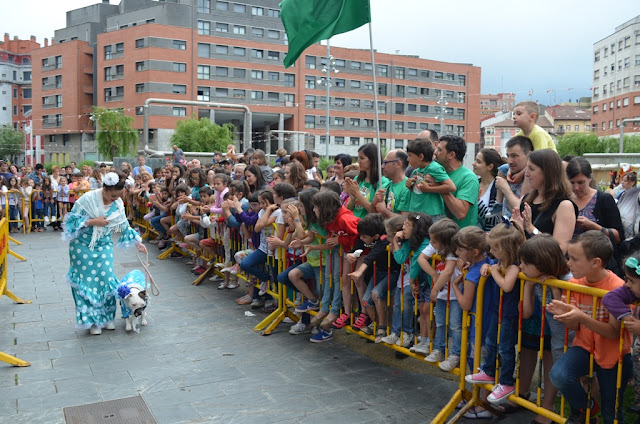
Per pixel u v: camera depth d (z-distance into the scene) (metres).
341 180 7.04
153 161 18.94
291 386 4.42
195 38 60.94
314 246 5.18
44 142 70.50
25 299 7.36
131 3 64.88
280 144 66.75
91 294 5.82
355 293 5.16
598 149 53.75
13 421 3.85
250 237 6.88
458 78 77.62
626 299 2.77
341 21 5.50
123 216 5.99
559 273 3.21
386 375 4.63
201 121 55.28
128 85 60.53
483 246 3.63
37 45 95.06
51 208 14.76
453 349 3.98
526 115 4.85
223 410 4.00
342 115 70.62
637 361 3.44
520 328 3.44
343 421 3.80
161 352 5.27
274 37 65.88
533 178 3.69
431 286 4.12
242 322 6.26
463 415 3.81
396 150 5.22
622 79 72.81
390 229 4.35
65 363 4.99
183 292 7.69
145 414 3.94
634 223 5.16
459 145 4.64
